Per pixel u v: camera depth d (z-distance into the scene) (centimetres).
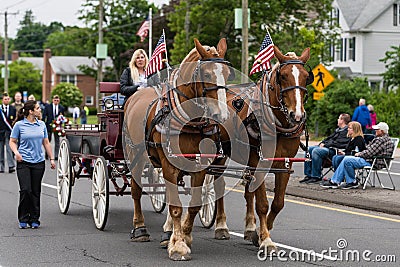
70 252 961
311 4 4716
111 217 1259
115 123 1118
